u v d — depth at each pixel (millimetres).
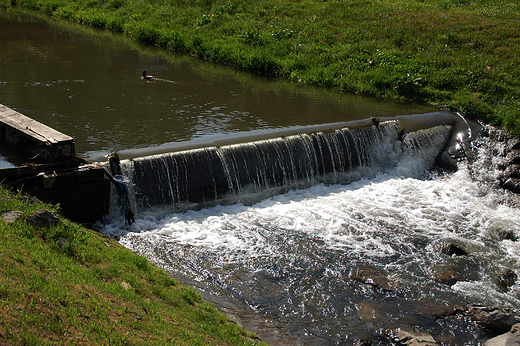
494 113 20531
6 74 21438
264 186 14555
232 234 12117
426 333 8930
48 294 6027
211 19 34750
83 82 21188
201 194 13344
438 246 12547
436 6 36438
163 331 6508
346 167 16516
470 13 33625
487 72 24172
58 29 34375
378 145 17438
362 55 27594
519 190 16609
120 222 12023
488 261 12086
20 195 9281
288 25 32938
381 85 24281
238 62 27672
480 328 9273
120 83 21562
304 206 14180
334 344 8438
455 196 16000
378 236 12781
